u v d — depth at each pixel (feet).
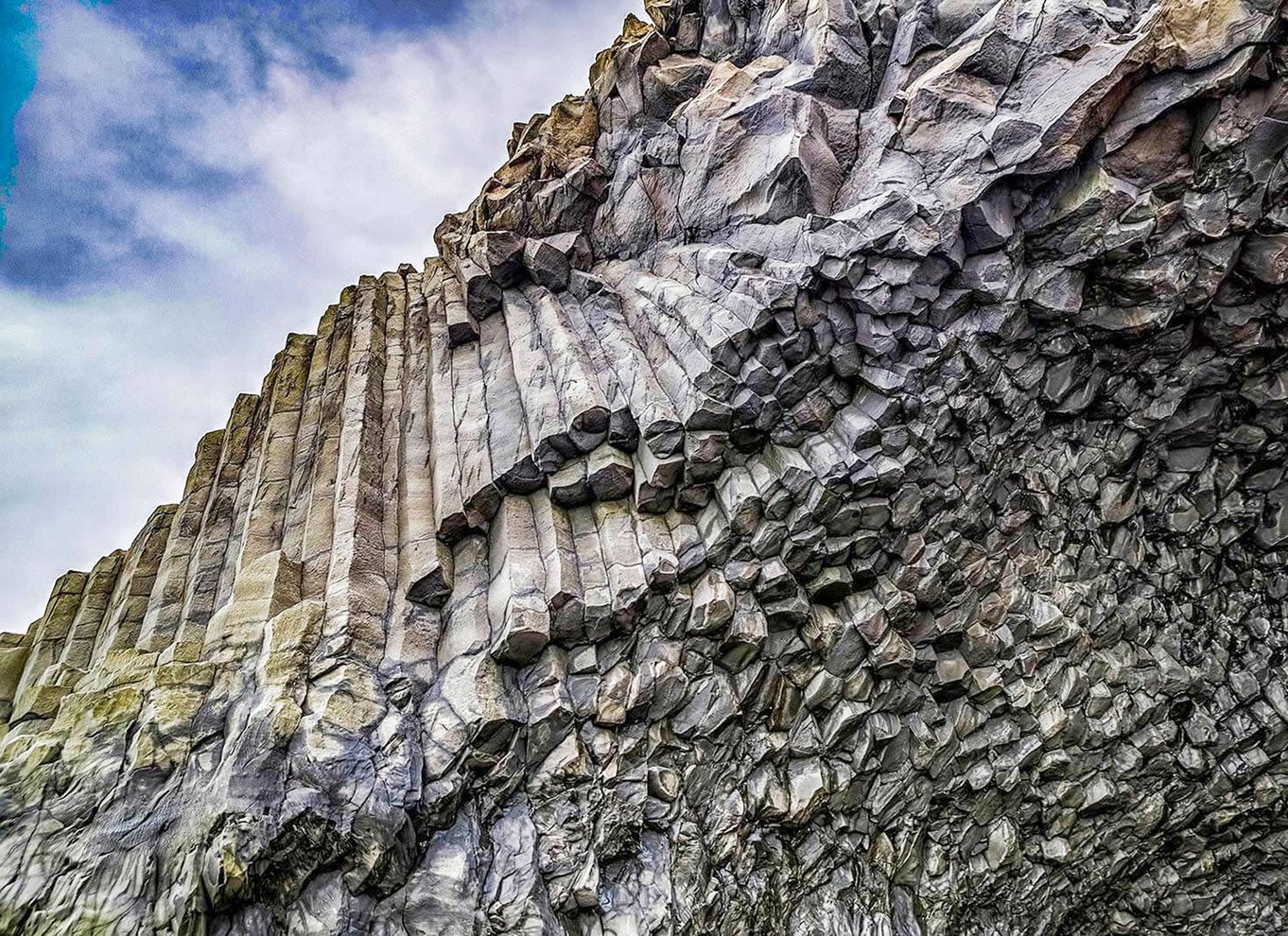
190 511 51.78
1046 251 37.96
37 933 26.84
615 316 48.24
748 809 40.04
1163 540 50.06
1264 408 44.09
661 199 49.96
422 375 53.93
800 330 37.73
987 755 48.16
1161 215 35.81
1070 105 34.14
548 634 35.55
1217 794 53.26
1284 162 34.45
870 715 44.21
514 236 52.24
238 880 27.76
